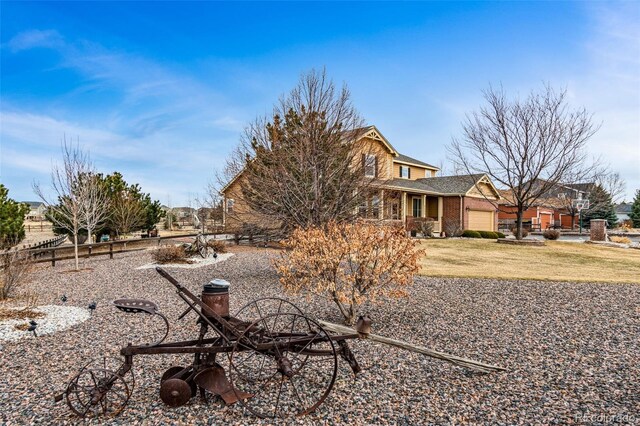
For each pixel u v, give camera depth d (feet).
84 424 10.28
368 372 13.65
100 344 16.88
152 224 87.86
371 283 19.25
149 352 10.98
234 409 11.05
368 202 36.22
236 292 27.91
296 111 34.88
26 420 10.48
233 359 14.87
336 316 21.21
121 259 50.83
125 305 11.35
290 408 11.12
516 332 18.28
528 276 33.37
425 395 11.87
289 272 20.53
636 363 14.46
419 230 81.25
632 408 10.99
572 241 74.69
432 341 16.99
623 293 26.55
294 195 32.99
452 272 35.45
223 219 58.90
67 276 37.22
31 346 16.67
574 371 13.71
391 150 68.54
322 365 14.26
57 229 69.36
